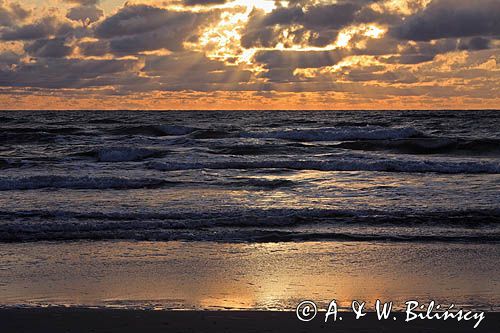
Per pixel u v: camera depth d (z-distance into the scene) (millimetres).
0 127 68812
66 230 16781
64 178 25938
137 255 14414
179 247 15203
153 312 9914
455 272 12891
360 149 43500
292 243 15641
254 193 24047
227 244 15516
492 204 20953
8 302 10641
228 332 8969
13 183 25328
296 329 9148
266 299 10883
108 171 31031
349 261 13836
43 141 49875
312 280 12242
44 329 9062
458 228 17422
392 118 92188
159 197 22891
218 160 34562
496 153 40594
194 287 11711
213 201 22000
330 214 18953
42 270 13031
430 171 30797
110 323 9336
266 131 53094
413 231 17016
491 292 11391
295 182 26891
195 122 83375
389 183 26562
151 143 46125
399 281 12188
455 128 65000
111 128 62406
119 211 19547
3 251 14750
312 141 51469
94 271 12922
